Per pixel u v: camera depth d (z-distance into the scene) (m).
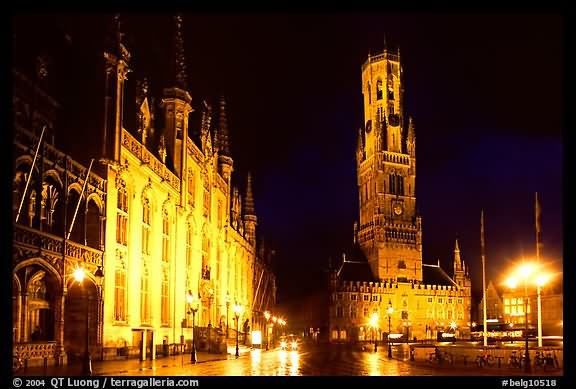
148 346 50.84
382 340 165.12
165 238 58.72
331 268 185.50
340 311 182.25
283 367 43.12
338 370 40.16
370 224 198.88
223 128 92.94
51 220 37.28
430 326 190.38
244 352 73.19
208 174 77.25
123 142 46.75
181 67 64.12
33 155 34.06
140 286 50.75
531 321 140.00
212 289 77.00
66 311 41.72
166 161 61.41
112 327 43.97
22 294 34.09
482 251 55.38
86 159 43.94
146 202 53.47
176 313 60.22
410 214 199.50
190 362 46.19
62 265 36.25
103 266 42.56
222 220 86.25
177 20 64.62
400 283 190.12
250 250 117.38
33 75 40.12
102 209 43.16
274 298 174.38
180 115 63.56
